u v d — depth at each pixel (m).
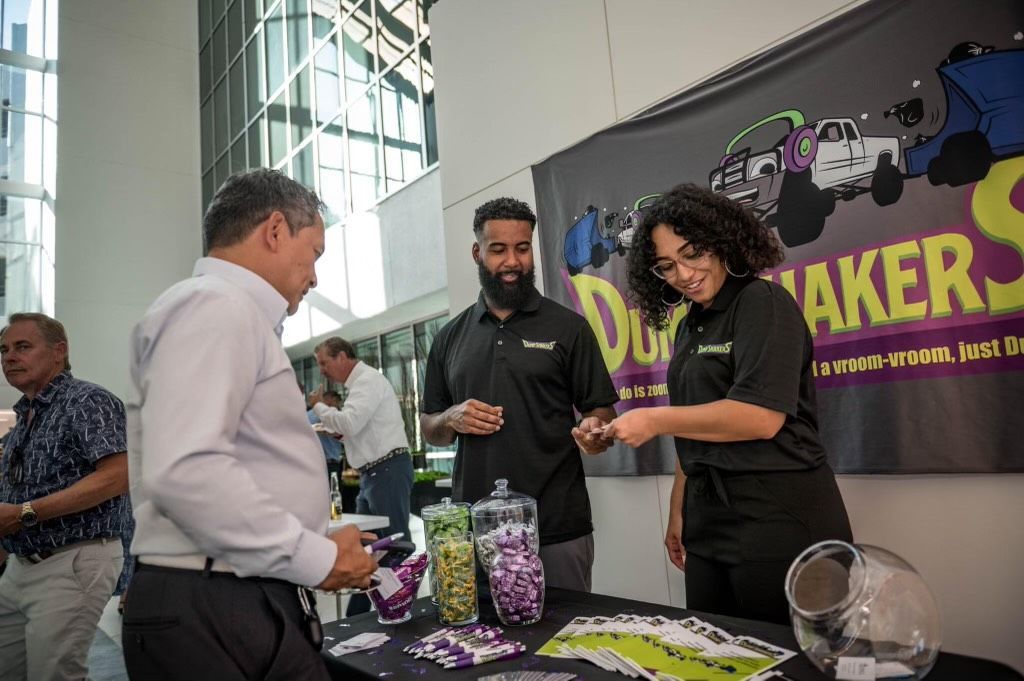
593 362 1.77
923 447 1.77
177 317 0.86
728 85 2.26
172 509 0.78
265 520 0.81
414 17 5.89
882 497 1.89
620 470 2.61
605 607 1.26
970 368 1.70
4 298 8.77
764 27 2.19
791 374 1.15
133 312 9.14
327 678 0.91
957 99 1.74
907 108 1.83
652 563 2.51
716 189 2.29
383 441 3.58
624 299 2.58
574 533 1.65
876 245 1.88
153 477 0.77
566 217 2.81
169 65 10.20
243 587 0.86
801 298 2.05
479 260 1.81
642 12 2.56
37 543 1.83
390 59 6.23
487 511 1.25
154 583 0.86
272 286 1.03
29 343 1.94
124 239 9.26
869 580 0.78
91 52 9.42
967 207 1.72
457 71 3.41
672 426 1.15
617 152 2.61
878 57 1.89
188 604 0.83
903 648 0.75
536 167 2.95
